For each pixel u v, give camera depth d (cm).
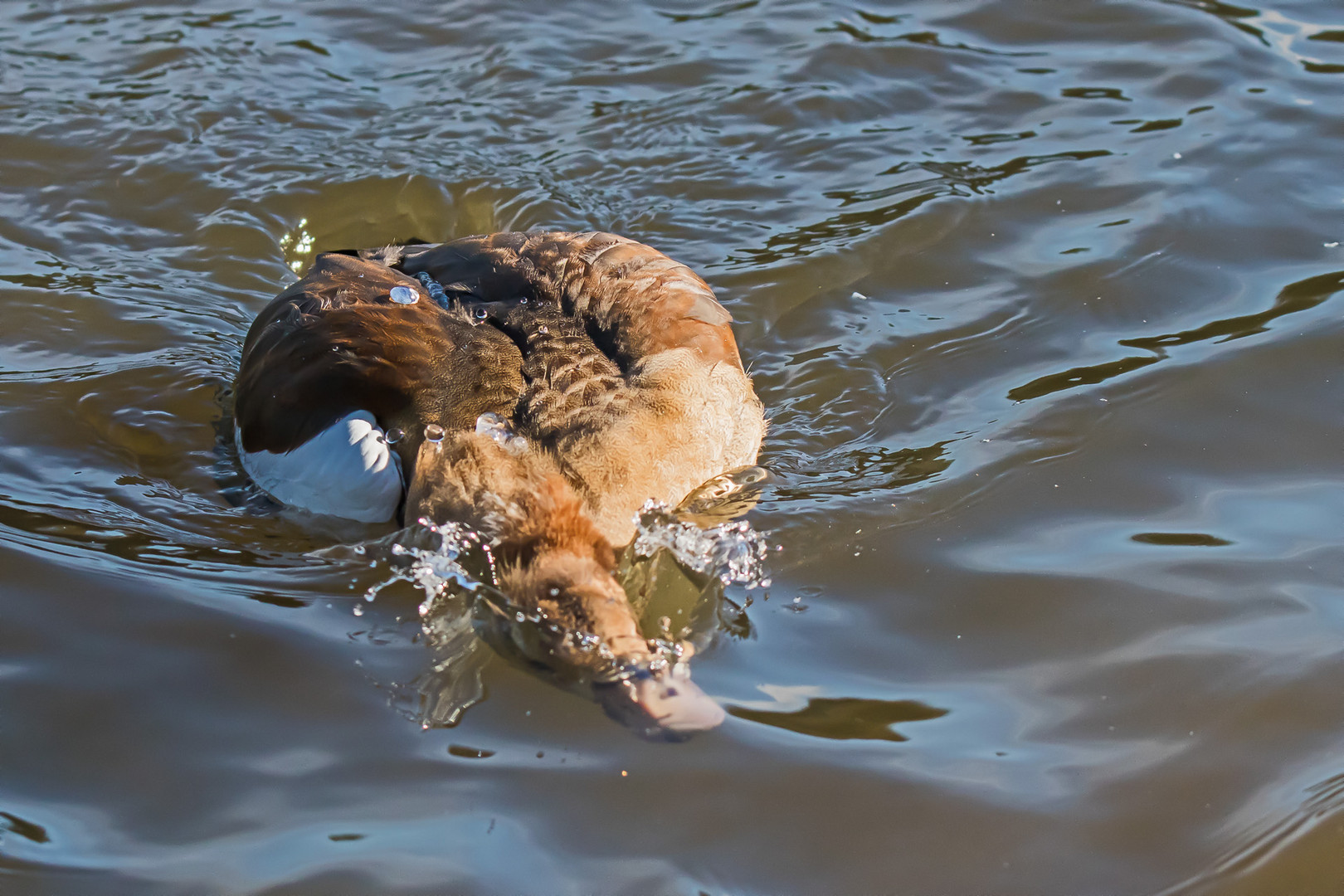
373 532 966
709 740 755
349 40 1688
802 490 986
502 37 1691
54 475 1025
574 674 805
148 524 973
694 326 1034
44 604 859
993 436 1030
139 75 1594
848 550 916
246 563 931
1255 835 686
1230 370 1080
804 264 1289
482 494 897
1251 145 1410
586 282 1058
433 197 1436
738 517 951
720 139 1505
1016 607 855
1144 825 695
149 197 1417
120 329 1232
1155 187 1351
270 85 1589
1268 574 870
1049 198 1355
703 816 705
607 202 1416
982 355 1141
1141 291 1200
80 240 1354
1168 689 782
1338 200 1309
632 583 891
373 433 971
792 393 1116
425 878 663
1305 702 765
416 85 1605
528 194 1427
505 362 998
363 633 854
